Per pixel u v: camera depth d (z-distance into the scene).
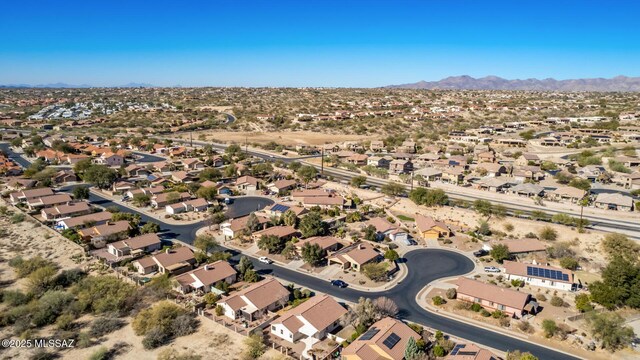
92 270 76.19
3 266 78.25
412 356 48.88
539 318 62.16
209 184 131.75
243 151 198.88
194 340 56.00
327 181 141.38
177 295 67.69
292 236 92.44
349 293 69.94
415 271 78.69
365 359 48.72
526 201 115.25
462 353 50.47
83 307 63.19
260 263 81.44
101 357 51.66
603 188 126.38
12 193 119.31
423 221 100.00
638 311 64.94
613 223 97.25
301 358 51.50
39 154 181.38
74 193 118.44
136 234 93.25
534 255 84.06
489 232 95.69
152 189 125.44
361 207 112.31
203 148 198.00
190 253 79.81
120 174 146.12
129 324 60.03
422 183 134.12
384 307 60.91
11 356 52.81
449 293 68.00
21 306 63.28
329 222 101.31
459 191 126.88
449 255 86.00
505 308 62.97
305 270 78.75
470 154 175.88
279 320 57.12
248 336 56.53
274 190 130.88
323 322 57.12
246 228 94.19
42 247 86.56
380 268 74.19
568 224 94.31
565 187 119.19
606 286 66.00
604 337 55.25
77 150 190.25
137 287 69.06
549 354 53.78
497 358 49.31
